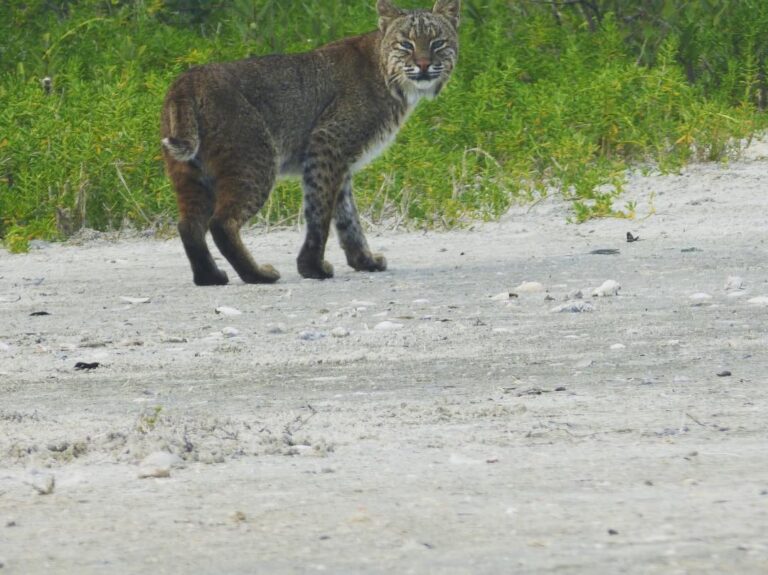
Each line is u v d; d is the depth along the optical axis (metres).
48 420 15.68
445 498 11.65
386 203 35.19
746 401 15.64
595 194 35.09
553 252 29.80
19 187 35.03
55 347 20.70
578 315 21.95
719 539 10.12
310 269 27.39
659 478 12.21
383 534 10.57
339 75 27.83
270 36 44.94
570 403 15.80
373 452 13.60
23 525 11.22
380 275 27.52
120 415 15.90
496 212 34.56
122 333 21.77
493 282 25.86
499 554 9.92
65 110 37.09
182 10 48.44
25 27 46.03
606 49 43.75
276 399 16.59
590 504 11.33
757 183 36.62
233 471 12.91
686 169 38.69
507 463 12.95
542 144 38.09
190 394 17.06
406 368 18.33
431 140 38.94
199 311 23.70
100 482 12.60
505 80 40.34
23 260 31.17
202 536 10.71
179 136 26.08
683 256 28.02
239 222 26.62
